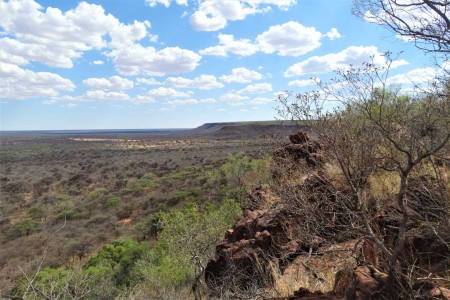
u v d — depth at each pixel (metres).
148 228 27.67
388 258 2.48
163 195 40.47
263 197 6.47
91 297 8.05
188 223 11.05
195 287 5.80
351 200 3.43
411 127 2.58
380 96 2.96
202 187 39.22
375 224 3.24
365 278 2.45
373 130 2.97
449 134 2.05
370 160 3.05
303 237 4.28
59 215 35.44
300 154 5.23
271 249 5.08
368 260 3.01
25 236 30.19
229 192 21.66
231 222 13.38
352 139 3.11
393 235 3.05
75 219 36.19
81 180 62.44
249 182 12.09
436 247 2.74
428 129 2.56
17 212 41.97
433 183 3.10
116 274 15.67
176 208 32.50
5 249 26.64
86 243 27.41
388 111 2.84
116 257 17.92
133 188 47.94
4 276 6.59
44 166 87.81
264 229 5.40
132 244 19.48
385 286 2.28
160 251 15.09
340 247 3.89
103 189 48.69
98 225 33.69
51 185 59.50
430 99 2.57
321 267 3.97
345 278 2.90
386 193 3.76
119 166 79.31
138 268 14.16
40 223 32.25
